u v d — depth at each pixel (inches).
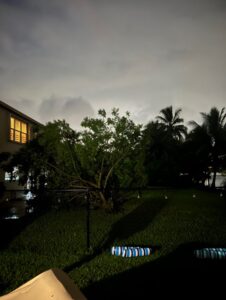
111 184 493.7
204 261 221.5
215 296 165.8
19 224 377.4
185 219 412.5
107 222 392.2
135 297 163.8
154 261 221.8
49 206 471.2
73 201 486.3
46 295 91.7
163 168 1330.0
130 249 235.3
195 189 1098.1
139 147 478.0
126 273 197.8
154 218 422.3
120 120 458.3
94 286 177.6
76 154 469.4
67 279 103.3
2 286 180.7
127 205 578.2
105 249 259.1
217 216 439.5
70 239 296.7
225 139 1291.8
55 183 466.9
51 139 452.1
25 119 731.4
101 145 461.7
